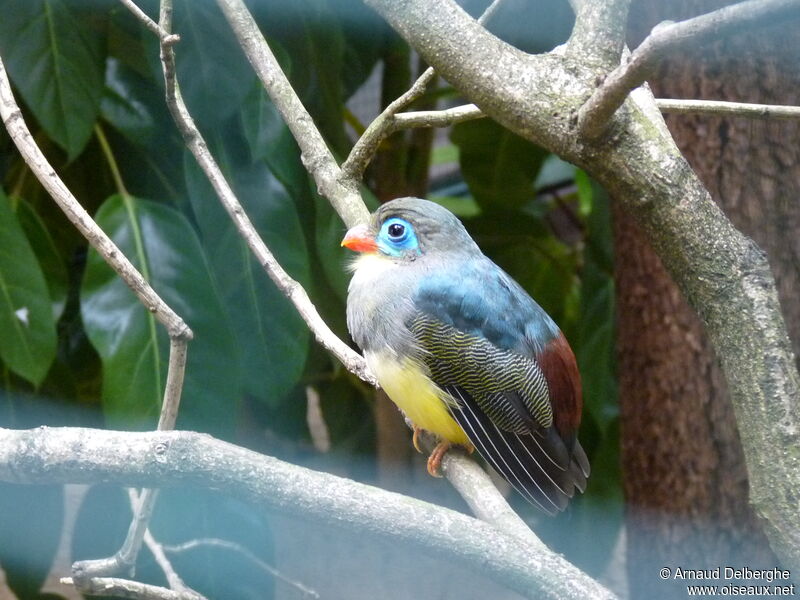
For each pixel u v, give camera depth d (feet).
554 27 13.24
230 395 12.71
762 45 12.91
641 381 13.15
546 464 12.32
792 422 11.64
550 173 14.06
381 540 11.66
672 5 12.97
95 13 12.78
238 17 12.45
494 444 12.27
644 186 11.69
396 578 14.03
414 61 14.03
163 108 12.98
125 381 12.65
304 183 13.07
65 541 13.96
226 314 12.74
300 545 14.05
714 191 12.99
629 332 13.17
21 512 13.04
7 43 12.71
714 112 12.16
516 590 11.65
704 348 13.04
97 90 12.76
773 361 11.65
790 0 11.52
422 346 12.25
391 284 12.28
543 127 11.75
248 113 12.78
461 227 12.35
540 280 13.64
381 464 13.66
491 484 12.07
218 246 12.86
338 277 12.86
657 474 13.12
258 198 12.89
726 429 13.03
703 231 11.68
